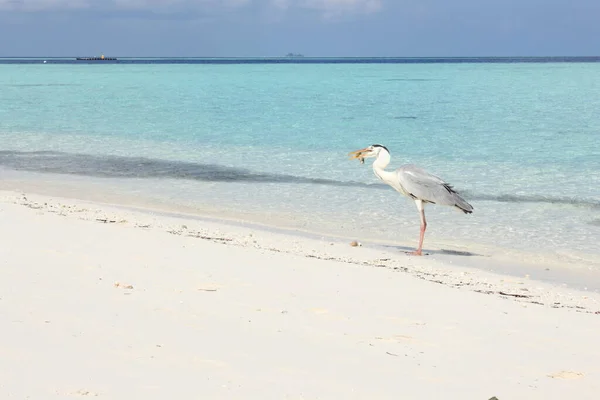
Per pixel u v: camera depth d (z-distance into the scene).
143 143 31.83
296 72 136.62
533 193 20.70
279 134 35.16
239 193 20.45
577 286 11.77
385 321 8.34
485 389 6.27
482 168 25.14
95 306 7.86
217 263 11.03
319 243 14.42
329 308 8.73
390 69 161.75
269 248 13.34
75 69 158.25
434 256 13.81
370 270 11.43
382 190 21.05
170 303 8.31
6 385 5.40
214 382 5.84
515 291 11.04
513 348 7.61
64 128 37.31
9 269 9.37
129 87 76.56
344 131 36.34
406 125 39.00
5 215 14.09
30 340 6.50
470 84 83.81
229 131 36.22
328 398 5.72
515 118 42.19
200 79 99.25
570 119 41.22
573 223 16.98
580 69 147.38
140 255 11.16
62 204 17.73
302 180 22.69
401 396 5.93
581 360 7.29
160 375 5.90
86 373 5.79
